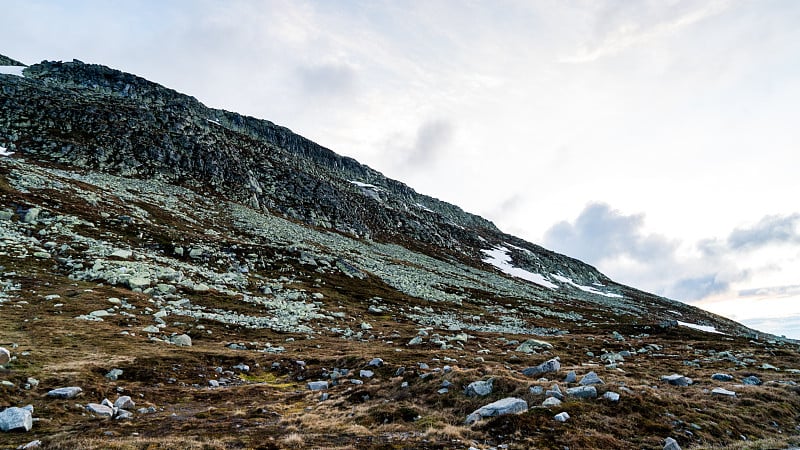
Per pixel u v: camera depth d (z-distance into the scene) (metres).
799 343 84.50
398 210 190.50
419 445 16.66
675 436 17.81
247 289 59.97
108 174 99.50
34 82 131.75
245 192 123.56
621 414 19.30
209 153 130.38
